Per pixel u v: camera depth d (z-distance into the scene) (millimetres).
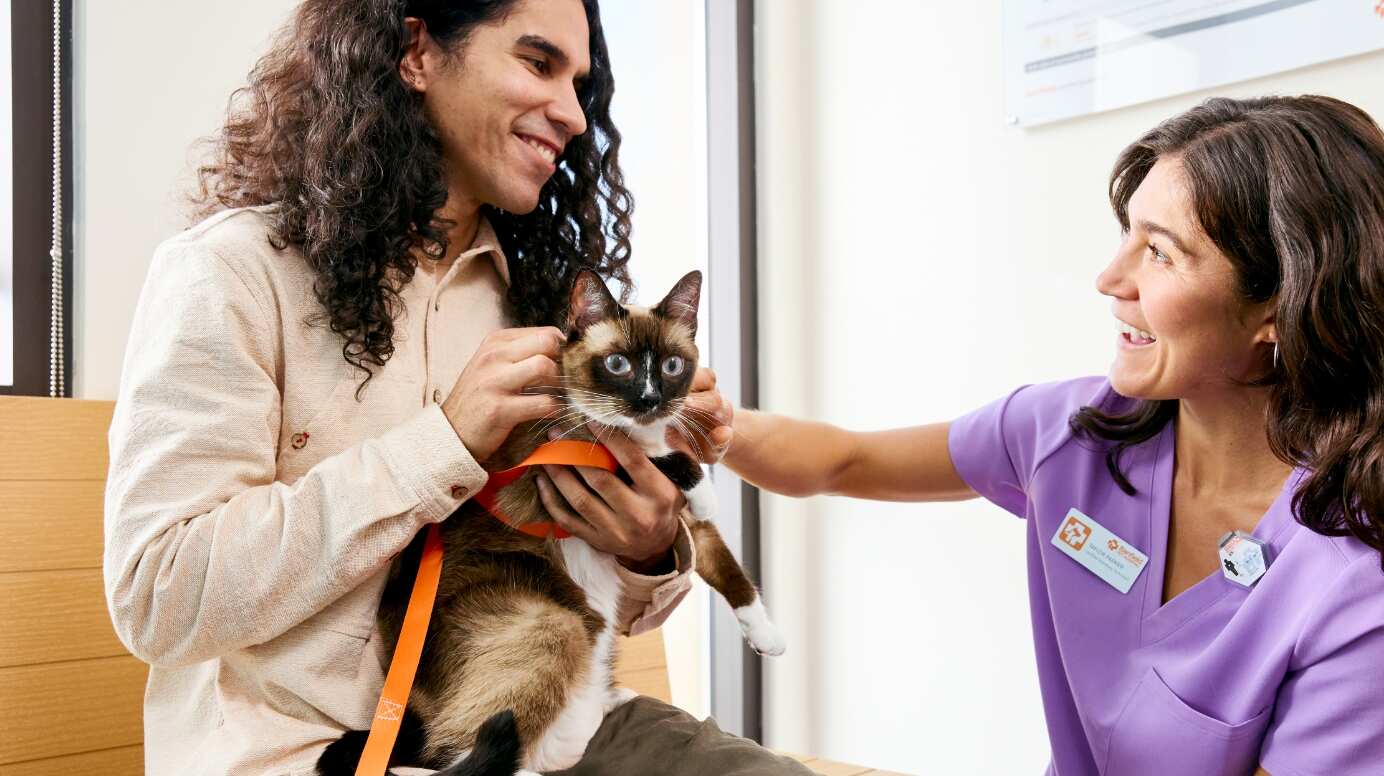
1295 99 1280
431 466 1064
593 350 1350
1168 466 1391
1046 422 1572
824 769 2068
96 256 1801
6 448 1513
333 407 1178
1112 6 2256
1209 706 1243
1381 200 1147
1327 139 1181
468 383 1119
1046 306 2400
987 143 2504
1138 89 2223
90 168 1788
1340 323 1146
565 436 1283
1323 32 1981
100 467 1597
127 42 1827
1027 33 2395
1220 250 1215
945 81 2586
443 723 1160
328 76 1253
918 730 2598
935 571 2562
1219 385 1288
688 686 3031
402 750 1135
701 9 3066
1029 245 2428
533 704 1193
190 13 1901
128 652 1575
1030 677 2391
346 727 1113
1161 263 1271
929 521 2570
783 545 2881
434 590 1153
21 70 1738
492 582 1252
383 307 1191
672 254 3039
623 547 1291
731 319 2967
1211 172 1219
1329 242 1146
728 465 1657
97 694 1540
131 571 1029
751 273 2979
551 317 1512
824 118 2840
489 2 1271
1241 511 1323
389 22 1261
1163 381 1301
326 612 1114
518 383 1096
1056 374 2383
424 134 1288
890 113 2697
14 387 1732
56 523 1540
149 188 1855
